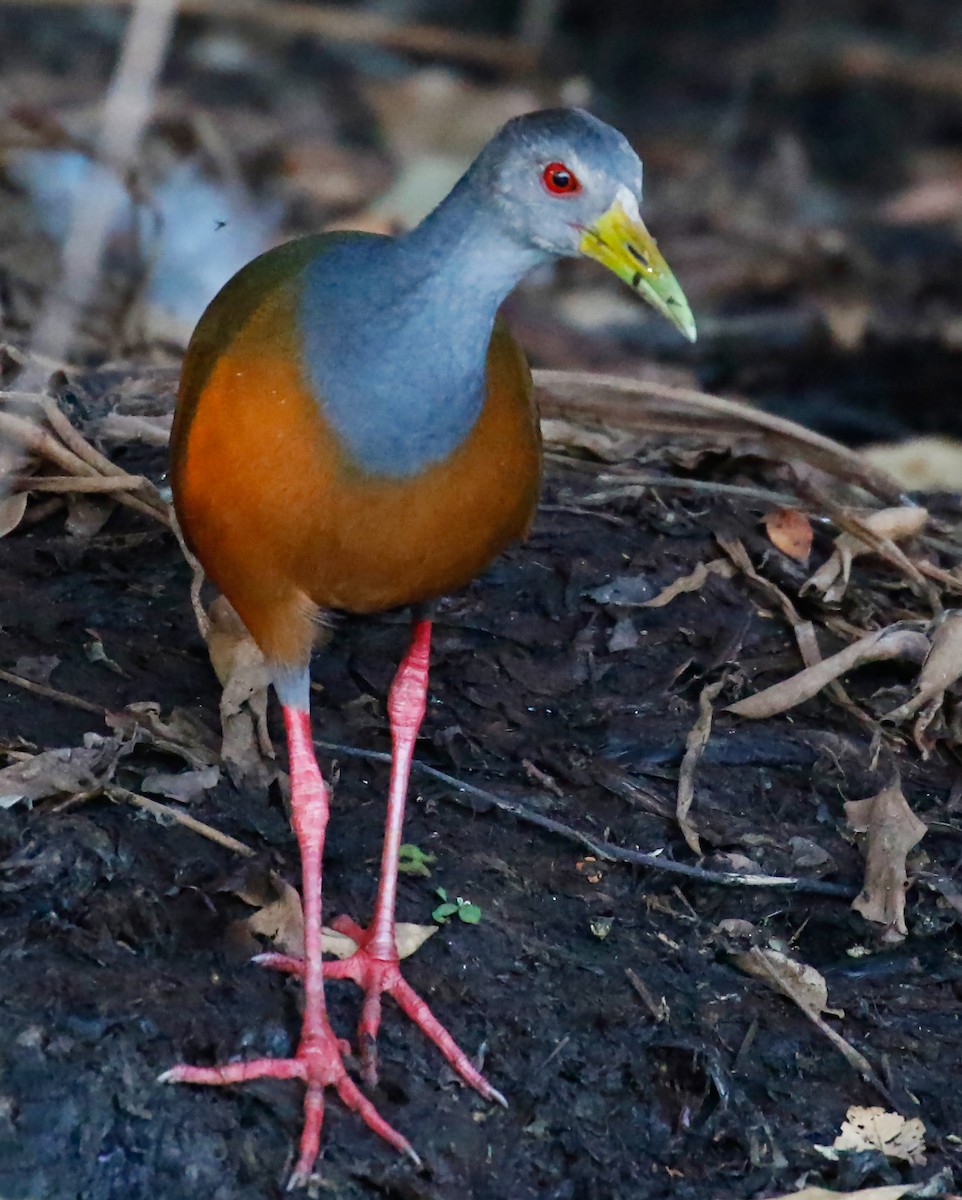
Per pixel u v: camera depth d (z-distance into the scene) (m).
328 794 10.06
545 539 12.24
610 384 13.19
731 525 12.47
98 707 10.31
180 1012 8.66
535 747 10.73
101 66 23.34
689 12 28.73
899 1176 8.68
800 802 10.67
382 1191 8.22
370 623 11.57
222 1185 8.09
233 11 24.48
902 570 12.16
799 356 19.33
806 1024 9.34
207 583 11.51
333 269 8.57
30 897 9.01
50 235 16.75
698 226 22.31
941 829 10.58
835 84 26.62
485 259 8.42
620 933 9.64
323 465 8.38
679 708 11.11
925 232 22.81
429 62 26.05
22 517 11.56
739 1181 8.56
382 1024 8.94
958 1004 9.62
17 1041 8.28
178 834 9.55
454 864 9.88
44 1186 7.98
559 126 8.37
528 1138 8.55
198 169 19.56
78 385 13.12
